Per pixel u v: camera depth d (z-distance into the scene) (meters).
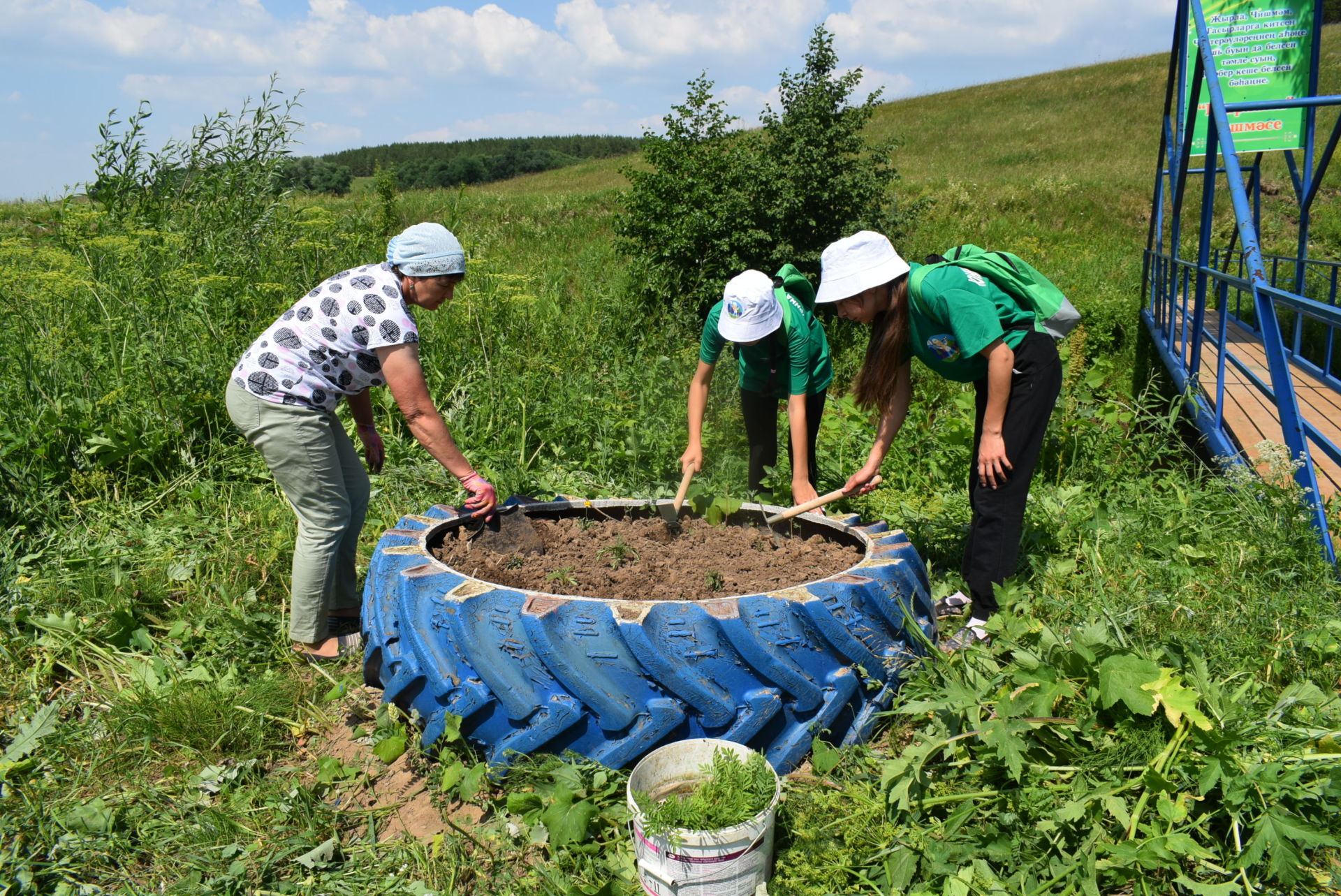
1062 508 4.52
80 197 8.16
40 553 4.11
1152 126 29.61
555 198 18.91
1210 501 4.36
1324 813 2.10
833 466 5.19
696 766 2.28
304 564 3.26
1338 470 5.15
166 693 3.09
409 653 2.56
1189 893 2.02
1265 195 20.16
